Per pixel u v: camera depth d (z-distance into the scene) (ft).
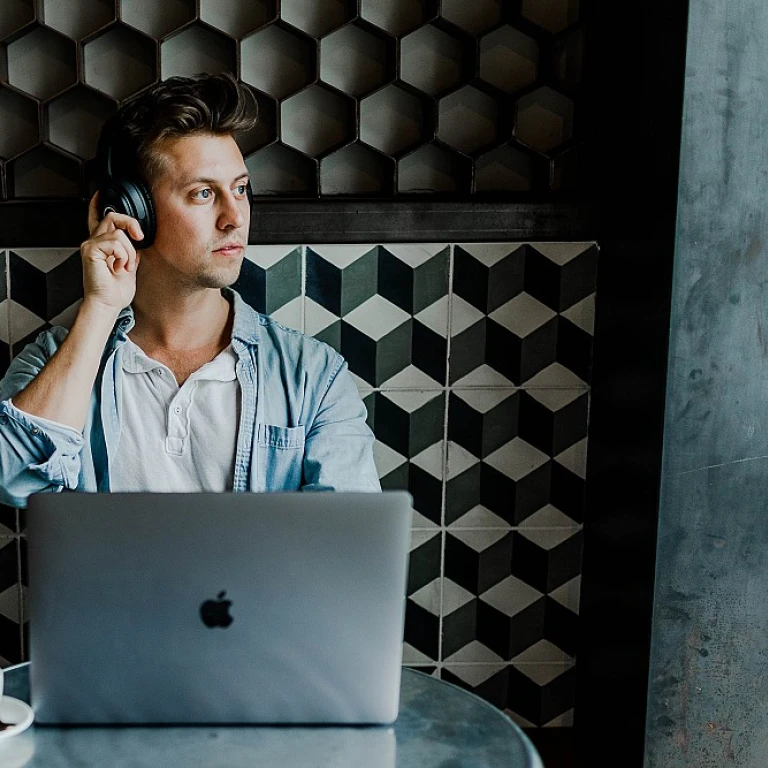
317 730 3.38
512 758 3.23
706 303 5.21
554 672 6.87
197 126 5.13
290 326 6.36
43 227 6.23
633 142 5.77
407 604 6.73
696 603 5.50
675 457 5.34
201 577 3.20
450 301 6.38
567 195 6.40
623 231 5.94
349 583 3.23
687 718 5.63
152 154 5.12
